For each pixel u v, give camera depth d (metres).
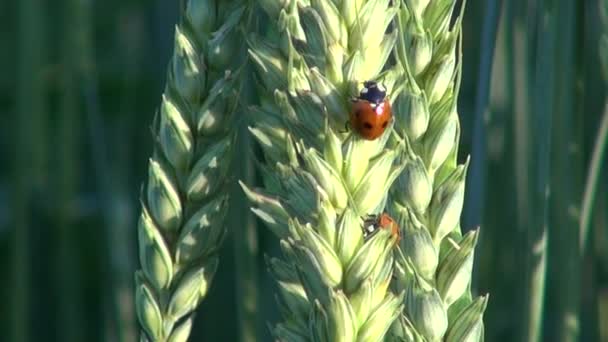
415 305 0.47
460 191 0.48
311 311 0.46
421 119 0.47
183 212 0.48
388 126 0.46
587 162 0.54
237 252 0.53
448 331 0.47
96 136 0.59
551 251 0.57
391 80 0.47
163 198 0.48
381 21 0.47
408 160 0.47
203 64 0.48
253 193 0.47
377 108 0.46
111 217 0.59
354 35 0.46
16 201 0.60
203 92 0.48
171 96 0.48
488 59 0.51
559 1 0.51
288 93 0.47
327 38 0.46
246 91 0.50
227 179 0.49
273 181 0.48
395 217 0.48
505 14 0.56
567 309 0.53
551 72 0.51
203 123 0.48
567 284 0.53
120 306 0.59
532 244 0.51
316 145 0.47
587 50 0.54
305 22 0.47
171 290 0.48
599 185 0.57
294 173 0.46
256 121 0.48
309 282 0.46
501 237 0.58
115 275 0.59
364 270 0.46
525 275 0.52
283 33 0.47
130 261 0.59
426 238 0.47
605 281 0.58
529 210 0.52
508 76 0.56
